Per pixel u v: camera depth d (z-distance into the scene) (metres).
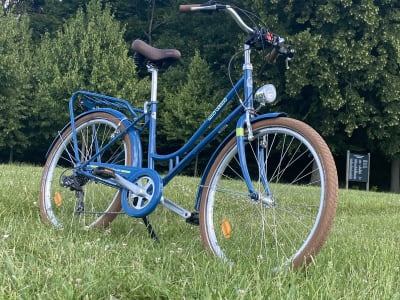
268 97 2.94
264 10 18.86
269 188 2.98
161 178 3.29
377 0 18.16
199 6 3.09
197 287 2.23
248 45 3.13
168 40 24.30
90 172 3.67
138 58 3.67
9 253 2.60
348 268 2.99
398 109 18.19
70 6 26.38
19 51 23.47
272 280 2.39
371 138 19.02
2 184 5.36
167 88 22.67
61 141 4.07
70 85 21.14
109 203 4.07
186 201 5.38
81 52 21.44
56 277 2.20
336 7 17.81
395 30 17.97
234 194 3.07
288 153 3.59
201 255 2.97
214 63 22.70
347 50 17.42
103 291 2.12
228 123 3.18
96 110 3.91
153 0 25.66
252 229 3.20
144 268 2.50
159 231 3.88
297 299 2.12
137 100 21.44
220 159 3.15
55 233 3.37
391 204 8.24
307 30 17.62
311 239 2.66
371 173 23.22
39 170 8.43
